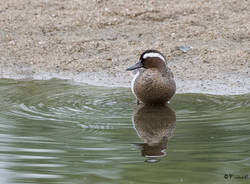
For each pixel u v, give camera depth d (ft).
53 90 57.82
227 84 59.06
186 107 52.37
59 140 43.75
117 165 39.37
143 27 72.64
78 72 64.03
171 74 54.13
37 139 43.96
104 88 58.90
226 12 75.00
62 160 40.22
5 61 67.10
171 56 66.08
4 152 41.57
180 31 71.26
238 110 50.80
